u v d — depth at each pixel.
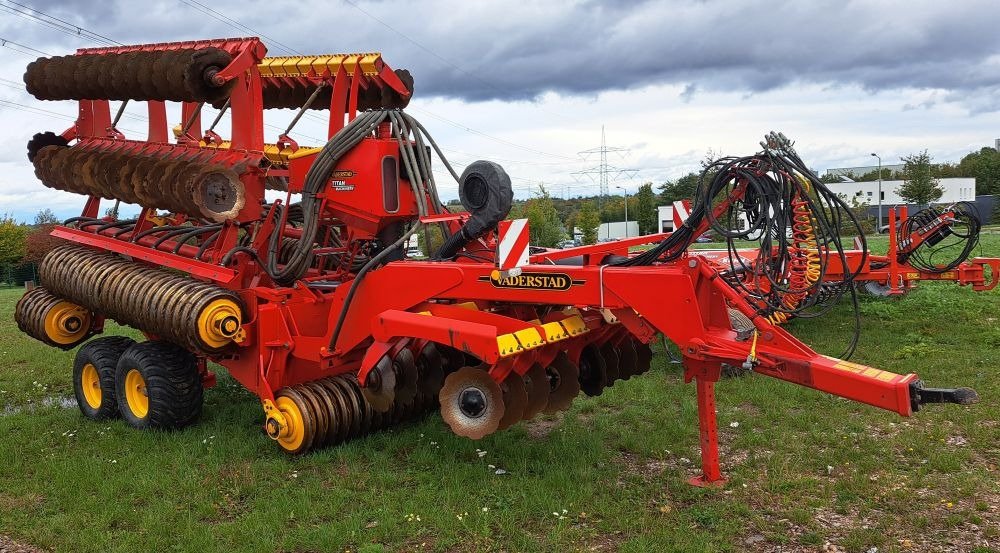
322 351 5.66
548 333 4.80
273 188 7.01
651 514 4.39
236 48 6.08
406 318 5.04
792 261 8.33
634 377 7.73
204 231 6.48
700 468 5.15
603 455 5.41
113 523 4.51
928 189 47.59
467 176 5.56
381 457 5.43
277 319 5.85
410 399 5.32
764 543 4.04
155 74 5.95
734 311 7.71
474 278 5.06
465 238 5.63
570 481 4.82
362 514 4.48
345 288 5.72
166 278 6.03
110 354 6.66
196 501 4.74
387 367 5.22
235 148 6.16
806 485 4.75
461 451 5.49
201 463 5.46
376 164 5.80
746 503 4.50
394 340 5.24
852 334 9.76
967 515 4.26
